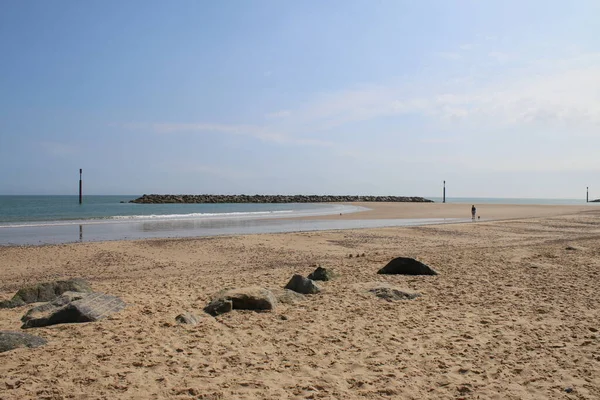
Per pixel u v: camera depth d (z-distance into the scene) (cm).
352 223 3397
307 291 988
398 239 2241
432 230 2702
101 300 831
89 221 3528
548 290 1018
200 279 1183
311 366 570
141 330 706
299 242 2083
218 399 472
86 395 476
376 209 6194
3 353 595
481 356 607
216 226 3088
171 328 720
